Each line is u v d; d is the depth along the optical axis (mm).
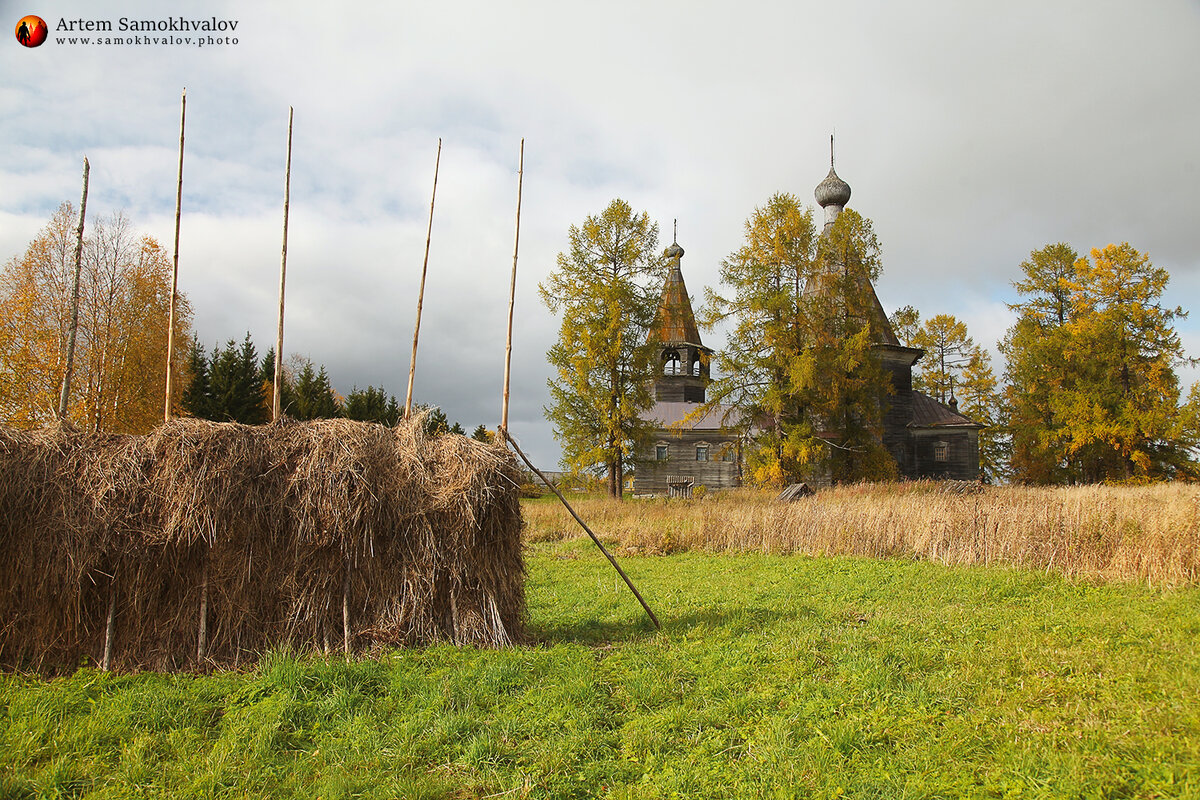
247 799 4102
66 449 6898
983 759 4457
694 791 4238
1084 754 4320
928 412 45594
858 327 32156
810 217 31641
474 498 7574
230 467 6965
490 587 7621
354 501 7258
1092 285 40000
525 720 5281
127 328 29359
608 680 6324
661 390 49031
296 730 5094
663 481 46625
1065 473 41531
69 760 4543
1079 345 38938
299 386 46906
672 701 5734
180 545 6777
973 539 13828
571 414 32562
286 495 7168
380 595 7352
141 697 5578
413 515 7488
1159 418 35375
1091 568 11531
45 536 6562
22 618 6496
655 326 33500
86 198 7844
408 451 7734
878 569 13195
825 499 23062
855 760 4539
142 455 6945
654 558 16391
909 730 4941
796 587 11648
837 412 31938
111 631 6602
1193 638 6797
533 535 19844
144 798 4113
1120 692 5348
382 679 6148
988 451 51188
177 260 7941
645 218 33000
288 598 7082
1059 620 8000
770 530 17359
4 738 4781
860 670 6191
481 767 4602
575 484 33250
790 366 30625
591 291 31969
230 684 5965
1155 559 10781
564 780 4379
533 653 7051
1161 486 25219
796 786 4184
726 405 46750
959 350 53438
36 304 27484
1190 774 3955
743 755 4699
